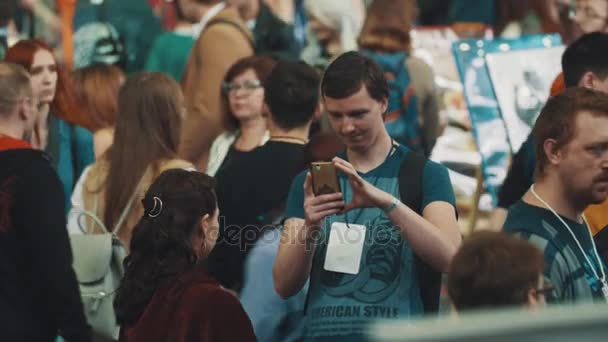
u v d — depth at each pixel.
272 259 8.16
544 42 11.09
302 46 15.28
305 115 8.98
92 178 9.05
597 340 3.19
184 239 6.64
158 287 6.60
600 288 6.58
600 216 7.43
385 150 7.27
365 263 7.09
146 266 6.63
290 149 8.91
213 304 6.52
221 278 8.89
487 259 5.12
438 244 6.86
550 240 6.50
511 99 10.90
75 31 14.28
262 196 8.83
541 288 5.27
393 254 7.06
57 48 14.28
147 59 14.10
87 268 8.51
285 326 8.09
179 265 6.63
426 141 12.43
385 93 7.19
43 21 14.38
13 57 10.34
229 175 8.93
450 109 12.68
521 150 8.46
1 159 7.49
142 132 8.90
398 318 7.00
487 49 11.11
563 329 3.19
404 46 12.45
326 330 7.09
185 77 12.46
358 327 7.03
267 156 8.91
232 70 10.07
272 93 8.95
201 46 12.38
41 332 7.56
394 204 6.83
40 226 7.39
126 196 8.83
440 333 3.21
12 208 7.44
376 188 6.88
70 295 7.43
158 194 6.70
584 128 6.52
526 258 5.12
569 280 6.45
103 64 11.07
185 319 6.48
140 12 14.43
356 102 7.07
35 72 10.35
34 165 7.50
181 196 6.66
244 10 13.90
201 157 11.98
